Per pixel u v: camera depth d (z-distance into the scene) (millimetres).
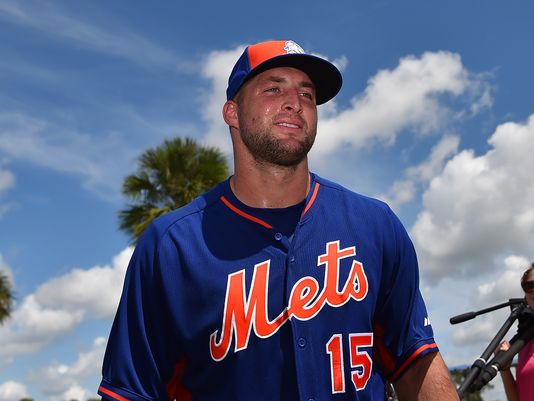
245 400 1945
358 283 2008
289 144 2033
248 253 2004
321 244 2025
